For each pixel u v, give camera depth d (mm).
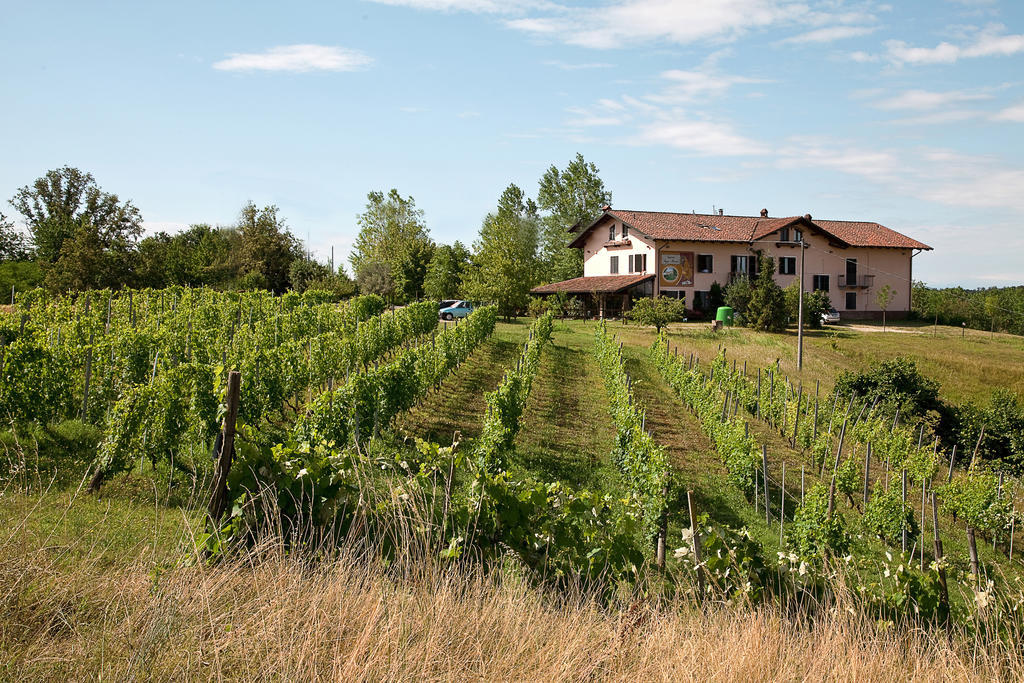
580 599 5137
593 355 29438
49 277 37688
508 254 48000
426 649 3797
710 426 15781
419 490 5633
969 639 5293
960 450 19016
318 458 5730
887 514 10727
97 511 6621
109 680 3188
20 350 9930
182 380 9539
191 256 54219
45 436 10102
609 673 3994
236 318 24609
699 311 48531
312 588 4188
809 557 8148
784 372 28703
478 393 19281
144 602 3834
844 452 17594
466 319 24719
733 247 49250
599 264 54844
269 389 12461
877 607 5973
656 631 4504
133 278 41094
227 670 3398
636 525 6934
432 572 4824
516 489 6145
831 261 51594
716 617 5043
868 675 4246
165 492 8250
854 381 21016
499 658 3930
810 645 4555
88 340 14383
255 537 4840
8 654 3346
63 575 4113
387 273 63219
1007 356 36219
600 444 14781
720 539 6301
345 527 5340
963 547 11547
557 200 74312
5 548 4238
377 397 12250
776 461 15531
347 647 3701
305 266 57750
